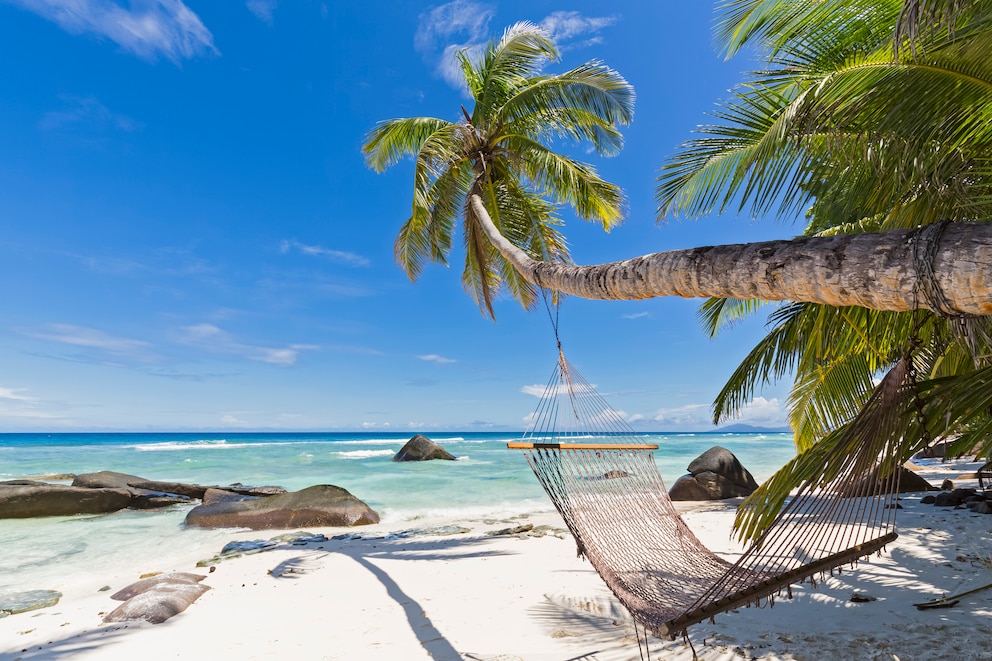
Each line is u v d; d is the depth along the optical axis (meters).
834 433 2.85
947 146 3.00
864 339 4.77
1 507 11.23
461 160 9.06
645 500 4.30
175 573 5.99
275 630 4.24
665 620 2.73
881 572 4.81
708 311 8.18
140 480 13.66
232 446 45.62
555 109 8.67
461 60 9.55
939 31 2.56
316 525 10.12
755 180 3.43
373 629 4.18
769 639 3.52
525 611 4.45
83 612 5.09
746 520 3.06
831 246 2.08
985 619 3.61
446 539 7.98
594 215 9.82
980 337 2.70
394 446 48.47
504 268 11.05
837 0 3.02
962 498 8.31
